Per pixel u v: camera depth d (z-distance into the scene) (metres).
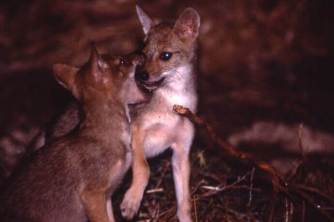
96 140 10.30
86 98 10.41
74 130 10.63
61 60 19.58
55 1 22.22
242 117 16.84
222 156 13.80
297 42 20.64
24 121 16.55
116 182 10.61
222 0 21.86
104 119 10.40
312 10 21.27
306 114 16.86
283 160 14.58
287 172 13.65
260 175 12.96
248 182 12.76
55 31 21.17
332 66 19.50
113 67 10.51
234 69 19.62
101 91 10.40
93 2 22.36
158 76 11.59
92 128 10.34
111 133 10.43
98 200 10.27
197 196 12.02
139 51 11.66
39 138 12.03
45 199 9.84
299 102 17.64
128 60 10.80
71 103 11.73
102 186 10.35
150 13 21.72
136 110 11.45
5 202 9.60
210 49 20.42
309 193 11.88
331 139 15.36
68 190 10.05
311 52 20.22
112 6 22.09
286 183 11.04
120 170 10.55
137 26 20.73
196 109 12.11
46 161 10.02
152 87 11.54
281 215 11.48
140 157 11.43
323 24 21.12
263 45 20.59
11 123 16.34
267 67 19.73
